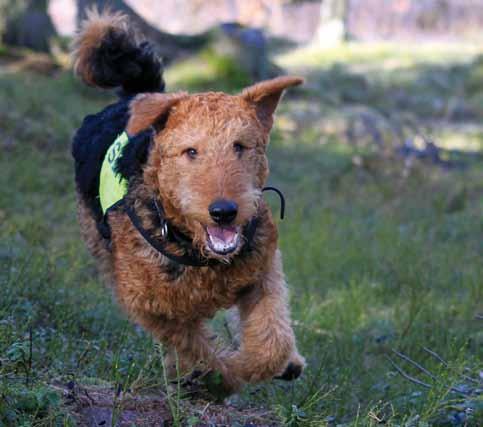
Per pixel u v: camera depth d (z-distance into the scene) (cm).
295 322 712
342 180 1355
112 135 577
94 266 807
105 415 454
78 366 514
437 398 490
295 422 468
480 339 683
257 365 487
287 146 1614
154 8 4019
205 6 4038
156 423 456
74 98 1664
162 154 466
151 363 515
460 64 2767
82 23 657
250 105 479
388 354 676
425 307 764
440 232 1106
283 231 1009
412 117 2094
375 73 2578
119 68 644
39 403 425
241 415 484
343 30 3378
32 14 2112
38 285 658
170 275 469
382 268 925
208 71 1970
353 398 556
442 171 1463
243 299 501
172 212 463
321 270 910
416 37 4012
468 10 4156
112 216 500
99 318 641
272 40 3303
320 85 2311
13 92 1563
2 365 467
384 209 1205
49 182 1149
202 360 498
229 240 445
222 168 444
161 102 465
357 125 1745
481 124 2144
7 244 759
